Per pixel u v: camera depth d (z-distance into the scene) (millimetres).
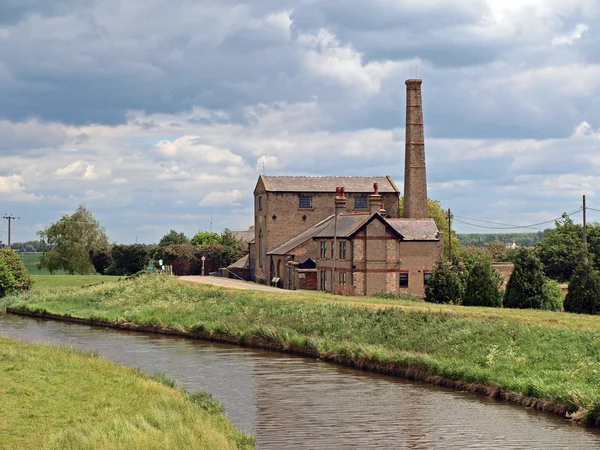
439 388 43062
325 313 64625
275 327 62125
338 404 38969
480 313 57594
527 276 67562
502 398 39906
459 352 47625
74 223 157375
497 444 31281
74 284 121375
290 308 70000
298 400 39969
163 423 29156
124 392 34969
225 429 31156
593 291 62906
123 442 25750
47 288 110062
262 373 48312
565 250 101375
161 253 140250
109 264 158875
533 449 30562
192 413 31812
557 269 101938
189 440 27016
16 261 109438
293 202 105062
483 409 37562
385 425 34531
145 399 33750
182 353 57438
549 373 40656
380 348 50344
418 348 50156
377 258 83875
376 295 80688
